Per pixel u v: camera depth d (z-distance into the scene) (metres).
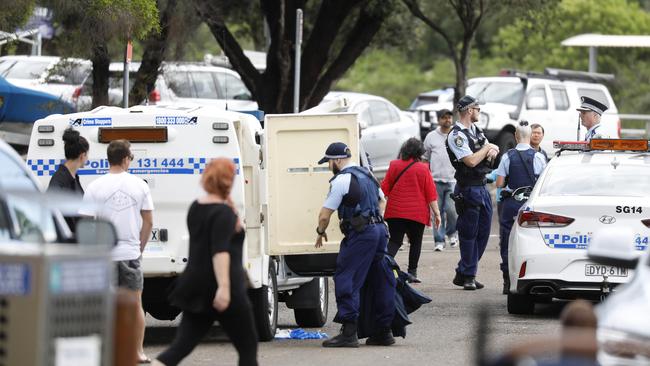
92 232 21.59
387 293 35.94
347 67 73.88
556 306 45.25
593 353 17.70
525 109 89.00
